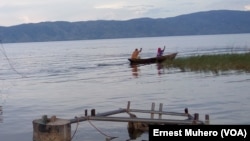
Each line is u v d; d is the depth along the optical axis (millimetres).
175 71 39719
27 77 42312
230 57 40406
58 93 27422
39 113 19359
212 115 16656
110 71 44781
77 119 13016
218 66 38562
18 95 27250
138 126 14617
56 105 21844
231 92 23656
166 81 31609
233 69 37844
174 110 18406
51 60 76312
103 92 26797
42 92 28500
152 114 15281
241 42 145875
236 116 16266
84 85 31953
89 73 43562
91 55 91125
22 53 134500
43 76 42562
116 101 22375
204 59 41531
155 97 23125
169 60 45969
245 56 39844
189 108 18781
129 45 179125
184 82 30203
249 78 30516
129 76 37656
